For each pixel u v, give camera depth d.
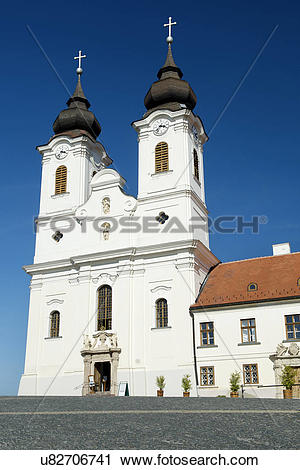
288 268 42.59
